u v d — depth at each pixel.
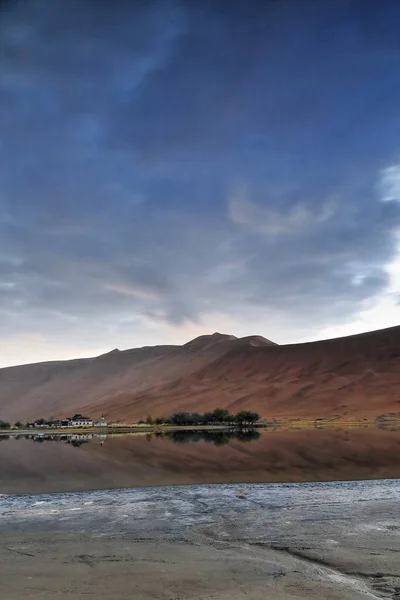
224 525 13.43
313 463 30.95
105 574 9.02
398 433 65.75
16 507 16.98
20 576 8.95
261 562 9.78
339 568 9.36
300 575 8.91
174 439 71.56
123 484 22.59
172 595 7.89
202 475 25.77
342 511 15.13
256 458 35.50
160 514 15.20
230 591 8.06
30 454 43.38
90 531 12.95
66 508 16.56
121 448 51.53
